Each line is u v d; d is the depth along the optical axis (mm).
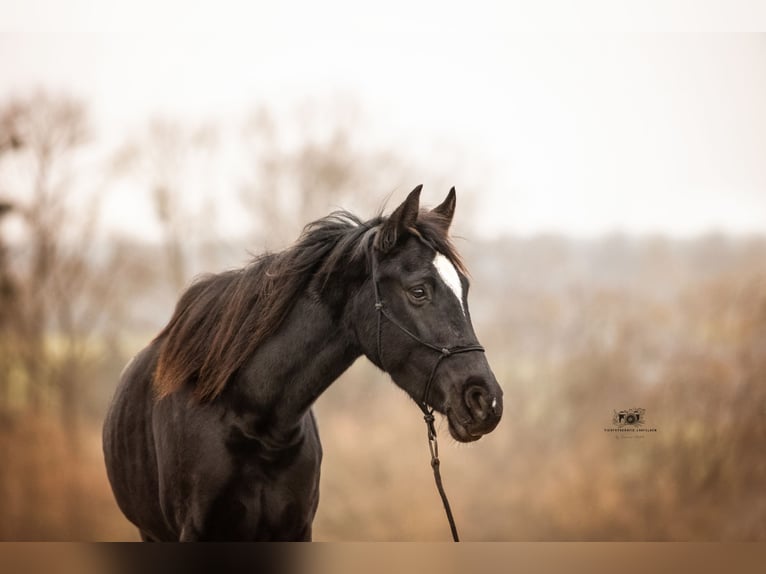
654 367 19250
